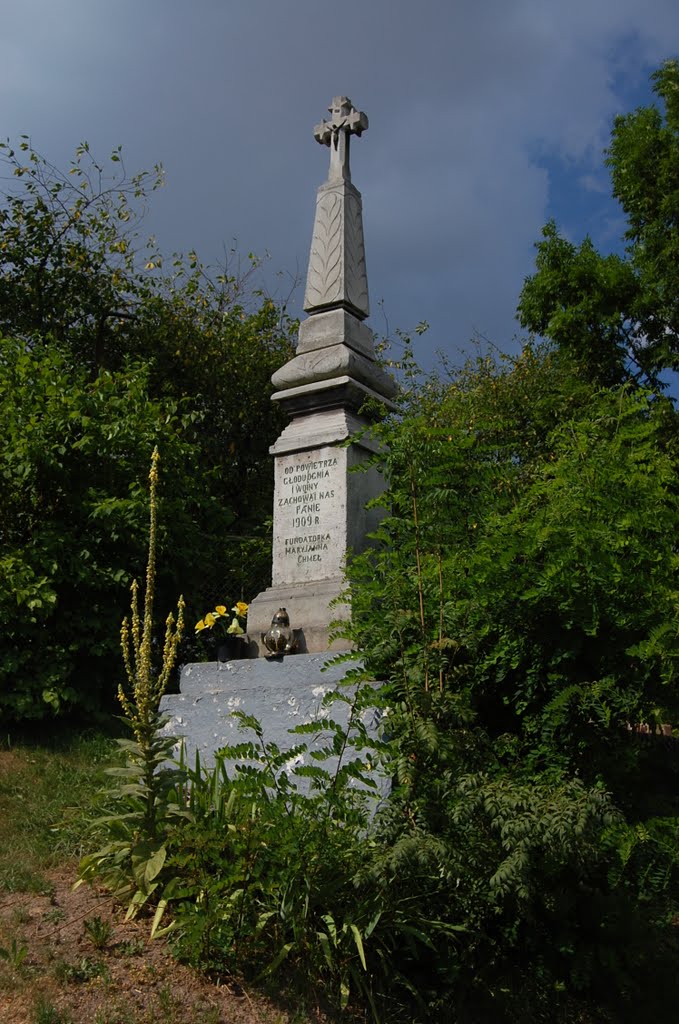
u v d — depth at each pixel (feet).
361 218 29.25
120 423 29.14
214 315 52.24
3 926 14.46
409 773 14.78
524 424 50.24
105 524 28.48
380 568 18.86
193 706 22.29
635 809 16.60
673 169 51.72
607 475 18.37
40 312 47.80
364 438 25.53
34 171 47.39
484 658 18.66
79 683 27.53
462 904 15.17
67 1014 12.57
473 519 18.81
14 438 28.19
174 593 31.12
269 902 14.74
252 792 15.16
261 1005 13.53
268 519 40.83
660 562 17.37
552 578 17.12
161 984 13.51
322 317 27.32
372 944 14.56
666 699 16.90
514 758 17.63
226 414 51.47
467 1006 15.12
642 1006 15.81
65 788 21.40
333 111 29.66
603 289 51.42
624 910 16.17
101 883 16.11
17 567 26.53
